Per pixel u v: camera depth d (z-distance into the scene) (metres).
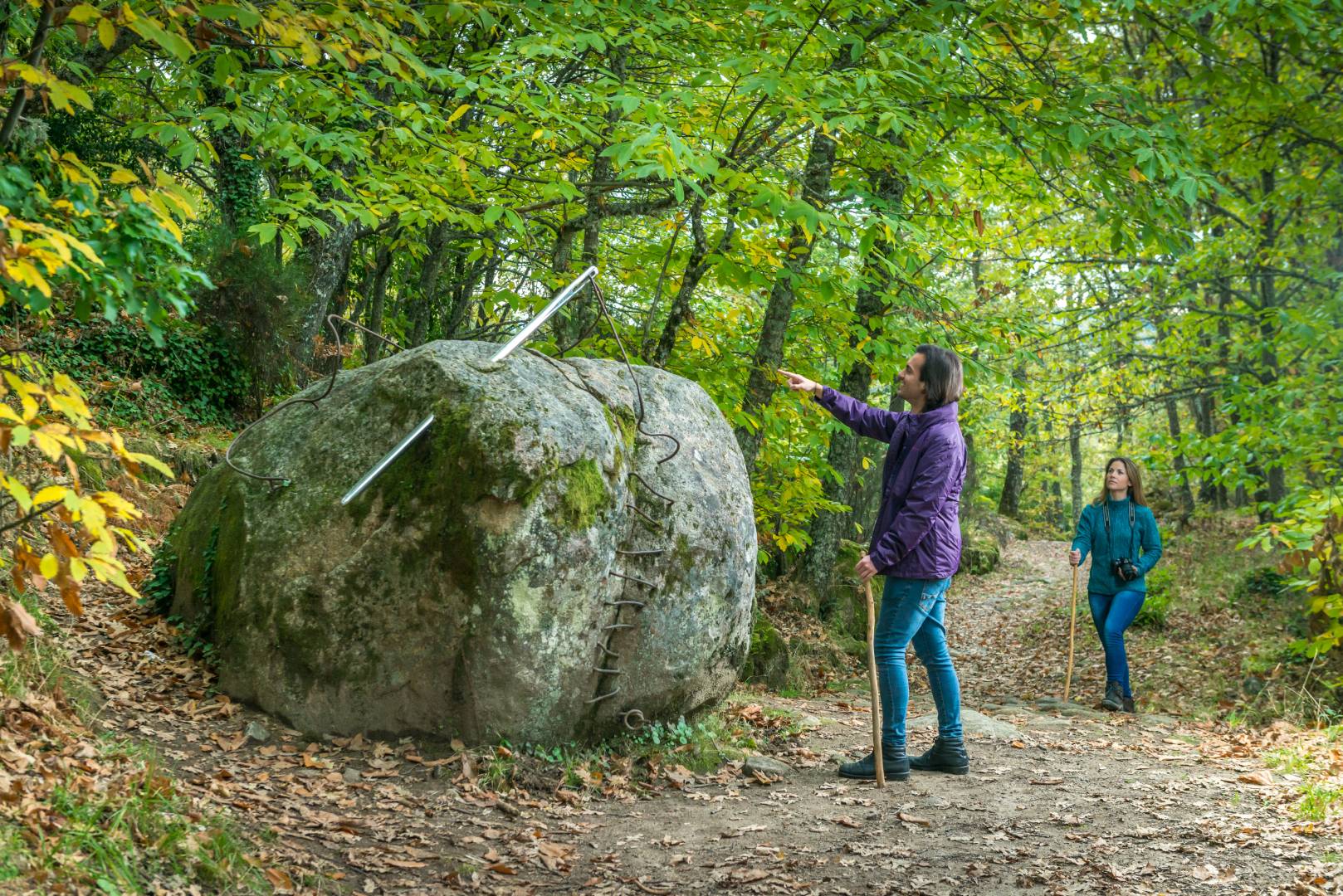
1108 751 5.88
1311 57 8.13
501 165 7.90
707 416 5.71
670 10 7.22
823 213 6.02
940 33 6.60
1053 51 8.34
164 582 5.44
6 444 2.34
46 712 3.79
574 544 4.62
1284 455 8.77
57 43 6.18
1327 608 5.65
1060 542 28.31
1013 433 20.50
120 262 2.54
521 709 4.61
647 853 3.76
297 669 4.63
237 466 5.09
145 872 2.86
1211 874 3.49
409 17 4.67
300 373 12.38
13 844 2.62
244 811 3.66
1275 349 9.22
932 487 4.66
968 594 18.20
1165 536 12.06
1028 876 3.48
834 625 11.05
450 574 4.54
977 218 7.08
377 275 13.90
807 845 3.85
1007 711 7.55
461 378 4.73
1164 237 6.96
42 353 9.51
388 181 6.62
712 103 7.61
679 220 8.31
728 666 5.54
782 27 6.70
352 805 3.98
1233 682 8.34
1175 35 7.06
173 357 10.80
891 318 9.43
